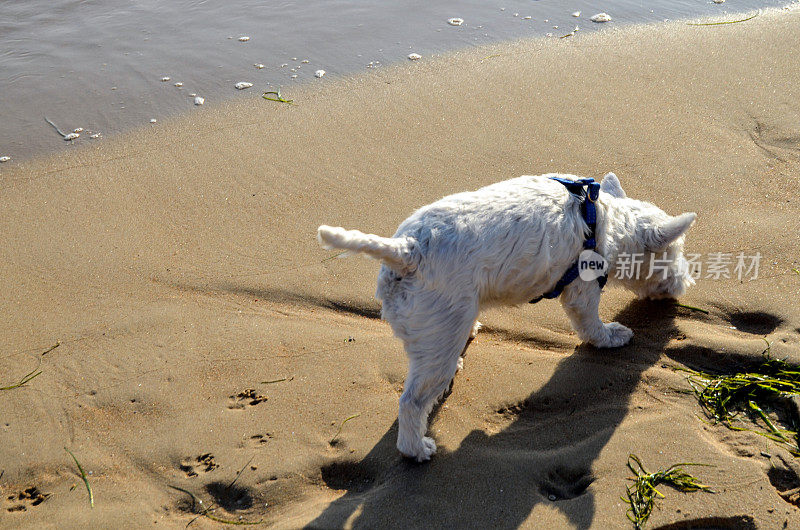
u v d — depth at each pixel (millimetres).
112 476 3889
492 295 3955
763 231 5301
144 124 7426
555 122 6980
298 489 3760
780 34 8258
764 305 4660
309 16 9992
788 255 5035
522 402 4242
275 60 8656
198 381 4457
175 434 4082
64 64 8773
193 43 9234
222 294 5242
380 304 5078
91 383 4480
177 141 7105
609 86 7520
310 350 4691
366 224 5789
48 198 6340
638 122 6848
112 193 6379
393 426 4094
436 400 3961
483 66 8180
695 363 4418
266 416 4180
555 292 4238
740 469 3580
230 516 3635
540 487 3668
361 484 3840
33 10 10438
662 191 5891
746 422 3938
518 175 6234
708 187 5871
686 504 3430
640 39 8523
